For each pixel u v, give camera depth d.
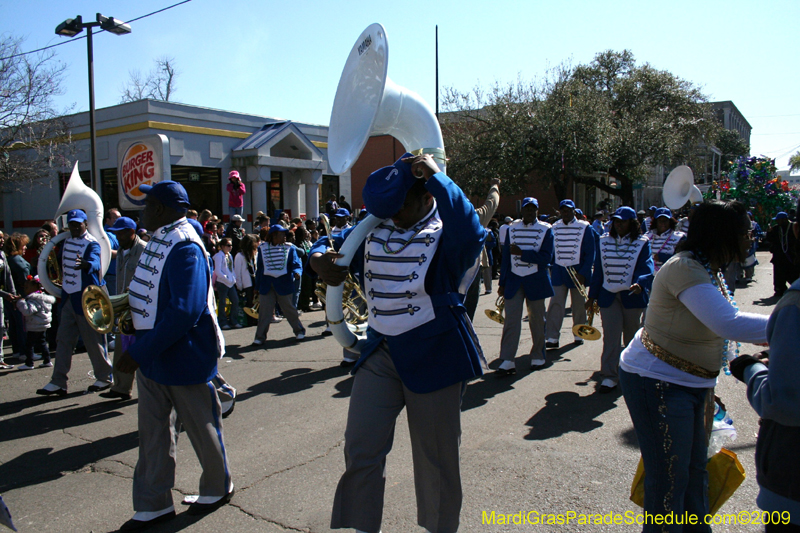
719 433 2.72
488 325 9.30
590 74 34.53
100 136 18.03
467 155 25.22
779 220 12.14
